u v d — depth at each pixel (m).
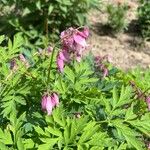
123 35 1.21
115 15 1.21
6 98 0.44
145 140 0.50
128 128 0.43
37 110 0.45
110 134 0.44
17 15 1.07
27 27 1.06
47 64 0.49
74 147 0.40
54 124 0.41
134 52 1.15
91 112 0.45
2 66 0.48
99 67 0.57
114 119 0.44
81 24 1.08
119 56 1.12
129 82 0.53
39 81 0.45
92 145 0.40
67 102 0.45
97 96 0.47
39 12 1.06
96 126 0.40
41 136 0.40
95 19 1.26
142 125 0.44
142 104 0.49
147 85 0.54
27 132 0.42
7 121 0.45
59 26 1.10
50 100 0.40
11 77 0.47
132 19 1.27
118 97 0.48
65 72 0.47
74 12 1.08
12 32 1.05
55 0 1.03
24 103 0.44
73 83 0.47
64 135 0.39
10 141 0.39
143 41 1.18
